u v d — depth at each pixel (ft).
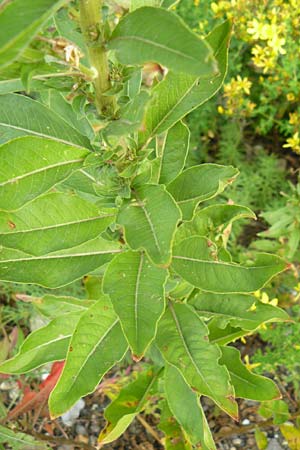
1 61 0.84
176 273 1.63
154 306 1.39
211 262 1.63
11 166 1.23
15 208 1.26
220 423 2.73
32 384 2.71
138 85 1.42
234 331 2.05
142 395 1.98
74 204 1.43
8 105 1.34
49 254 1.57
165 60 0.90
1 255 1.54
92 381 1.66
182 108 1.44
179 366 1.70
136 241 1.25
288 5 2.99
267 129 3.26
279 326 2.50
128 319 1.38
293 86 2.98
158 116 1.43
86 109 1.26
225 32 1.41
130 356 2.71
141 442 2.70
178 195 1.61
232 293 1.72
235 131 3.23
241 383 2.00
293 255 2.73
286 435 2.39
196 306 1.91
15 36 0.79
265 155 3.24
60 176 1.30
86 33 1.11
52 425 2.64
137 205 1.33
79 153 1.32
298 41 3.07
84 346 1.67
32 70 1.09
